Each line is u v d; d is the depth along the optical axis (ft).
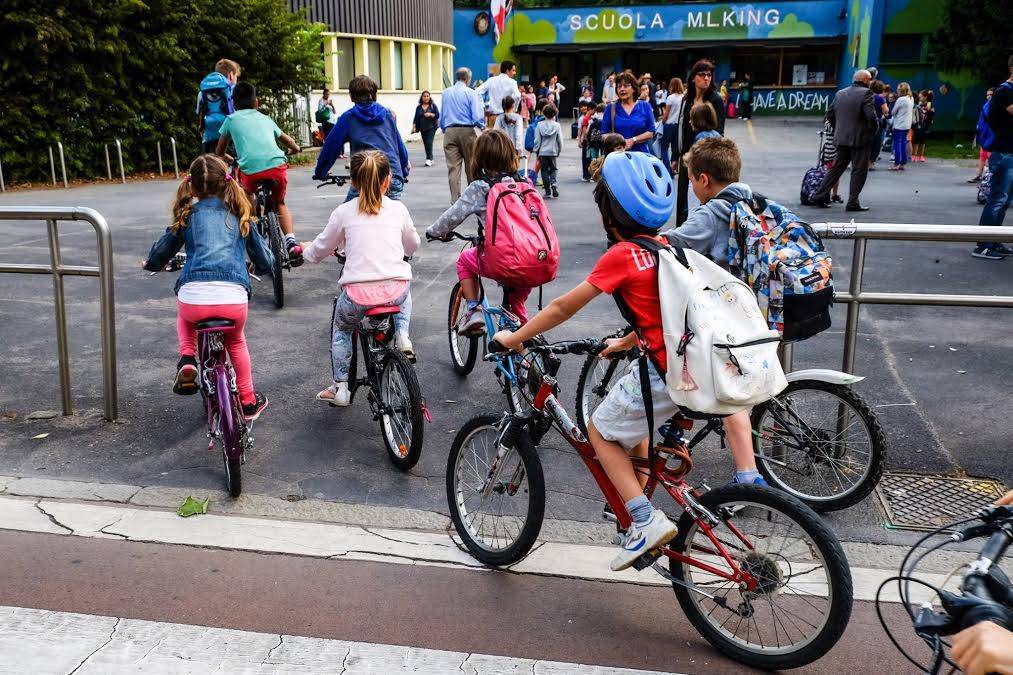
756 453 14.35
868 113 38.68
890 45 101.40
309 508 13.97
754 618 10.48
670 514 13.73
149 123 63.21
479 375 20.01
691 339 9.46
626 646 10.49
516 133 49.60
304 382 19.47
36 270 17.06
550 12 131.64
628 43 130.21
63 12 54.70
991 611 5.23
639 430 10.41
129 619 10.87
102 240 16.51
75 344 22.06
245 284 14.60
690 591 10.55
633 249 9.86
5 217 16.71
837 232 14.39
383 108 27.58
